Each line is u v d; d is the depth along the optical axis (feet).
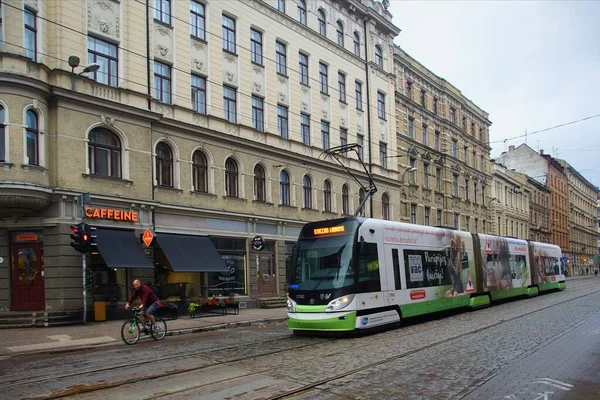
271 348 46.42
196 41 87.10
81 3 70.28
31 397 29.94
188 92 84.79
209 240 84.64
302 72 111.34
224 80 91.56
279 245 100.17
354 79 126.72
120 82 74.49
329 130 116.98
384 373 34.73
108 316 68.80
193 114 85.15
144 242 72.33
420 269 66.64
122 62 74.84
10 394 30.71
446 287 72.23
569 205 327.67
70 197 66.13
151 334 53.57
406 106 149.59
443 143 170.50
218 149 88.84
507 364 37.14
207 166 87.40
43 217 65.00
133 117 74.84
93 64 66.03
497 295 90.74
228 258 89.81
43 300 65.21
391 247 61.46
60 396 30.07
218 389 31.01
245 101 95.45
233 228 90.43
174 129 81.41
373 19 134.00
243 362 39.45
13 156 61.05
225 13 93.25
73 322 64.28
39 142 64.03
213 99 88.94
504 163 296.71
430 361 38.63
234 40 95.04
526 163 291.17
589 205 389.19
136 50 76.74
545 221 276.21
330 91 118.32
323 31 118.93
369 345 47.03
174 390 30.89
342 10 125.08
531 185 257.55
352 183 122.31
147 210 75.51
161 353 44.42
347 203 120.98
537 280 112.88
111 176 71.92
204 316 76.69
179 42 84.02
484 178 201.87
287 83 106.01
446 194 168.66
